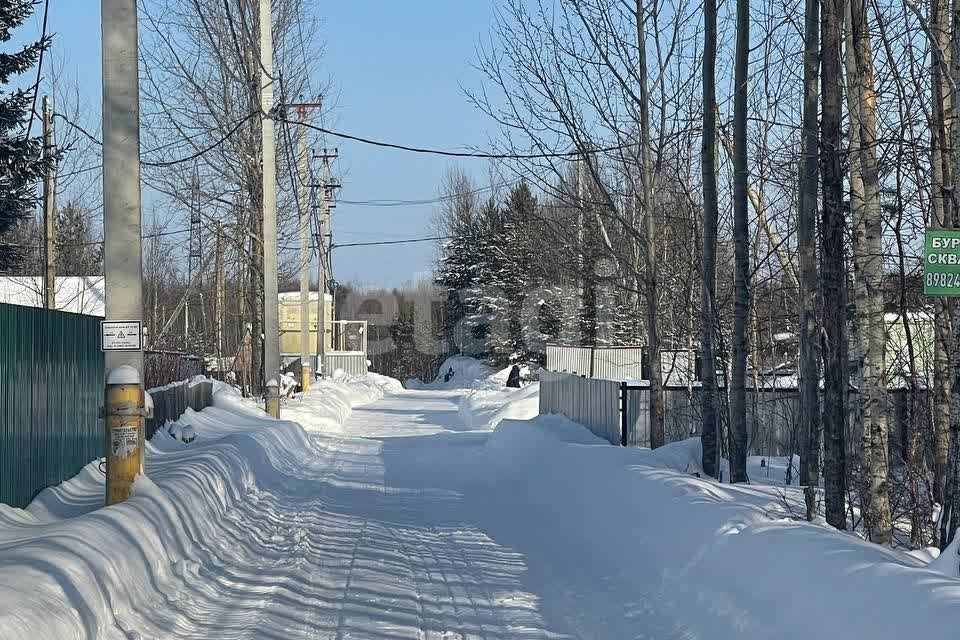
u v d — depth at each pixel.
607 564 10.09
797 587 6.75
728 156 17.92
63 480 11.48
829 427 10.50
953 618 5.16
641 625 7.86
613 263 24.42
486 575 9.93
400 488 17.34
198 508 11.06
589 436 22.05
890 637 5.46
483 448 23.86
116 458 10.23
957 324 8.17
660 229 21.36
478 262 94.94
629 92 17.23
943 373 12.76
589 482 13.41
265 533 12.41
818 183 12.30
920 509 11.77
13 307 9.73
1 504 9.16
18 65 26.83
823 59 10.22
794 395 19.66
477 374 84.50
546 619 8.20
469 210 97.44
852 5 10.72
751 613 6.98
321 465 21.03
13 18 26.61
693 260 17.08
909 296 14.13
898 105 11.76
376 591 9.20
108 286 10.62
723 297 20.06
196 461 13.68
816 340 11.98
